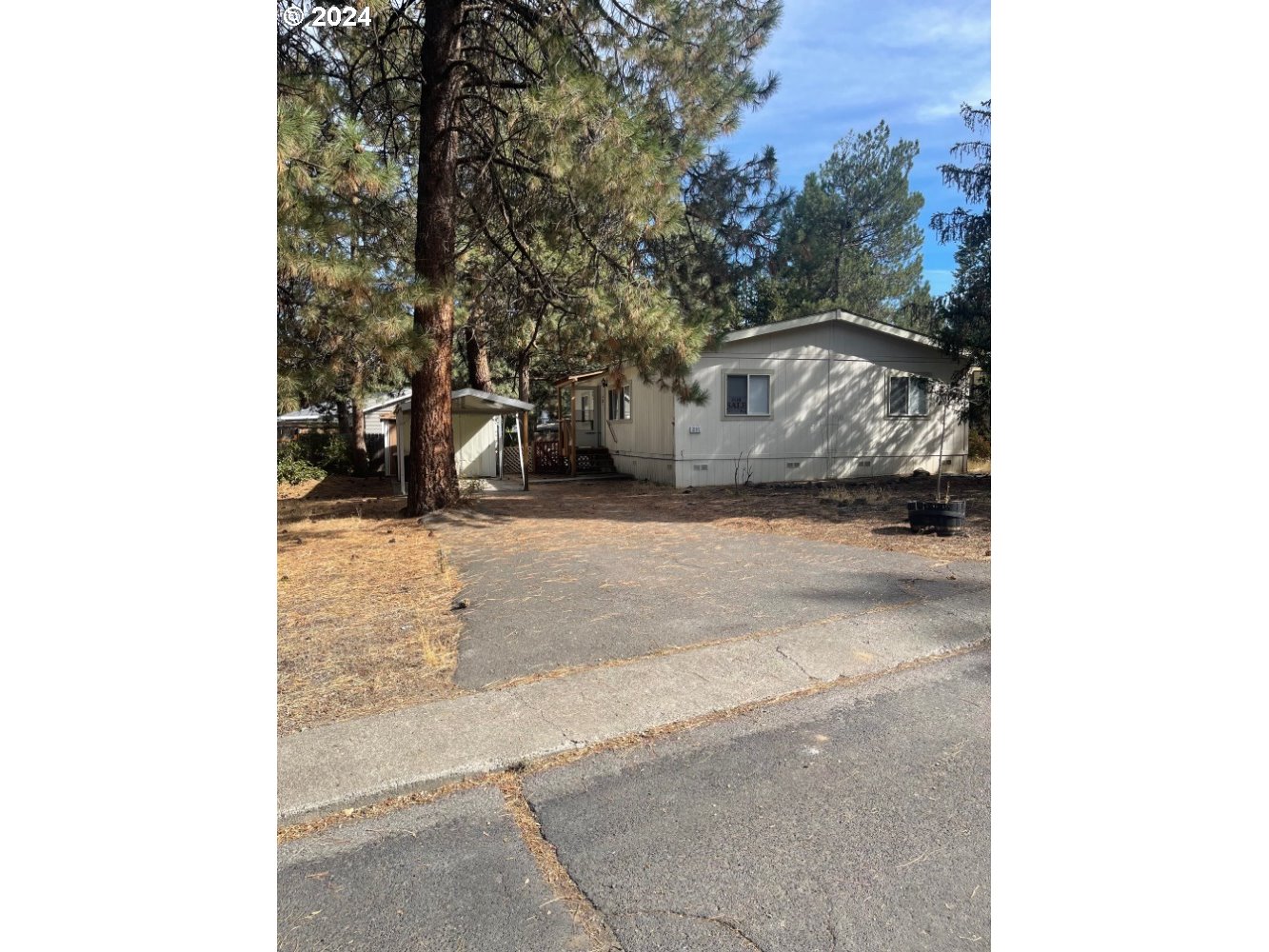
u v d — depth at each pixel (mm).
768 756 2893
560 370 23953
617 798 2609
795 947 1868
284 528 9375
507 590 5629
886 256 32094
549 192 10688
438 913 2021
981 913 1970
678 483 13992
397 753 2900
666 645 4176
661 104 11836
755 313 28188
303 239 6754
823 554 6891
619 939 1915
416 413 10484
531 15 9391
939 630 4375
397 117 11719
